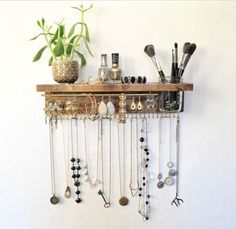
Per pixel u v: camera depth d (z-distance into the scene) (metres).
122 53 1.05
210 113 1.10
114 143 1.10
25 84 1.05
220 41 1.07
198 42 1.06
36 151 1.09
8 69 1.04
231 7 1.05
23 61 1.04
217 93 1.09
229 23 1.06
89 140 1.09
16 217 1.12
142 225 1.15
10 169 1.09
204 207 1.15
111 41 1.05
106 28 1.04
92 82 0.97
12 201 1.11
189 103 1.09
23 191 1.11
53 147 1.09
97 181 1.11
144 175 1.12
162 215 1.15
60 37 0.93
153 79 1.07
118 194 1.13
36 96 1.06
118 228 1.15
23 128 1.07
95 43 1.04
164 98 1.01
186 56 0.99
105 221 1.14
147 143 1.10
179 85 0.92
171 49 1.06
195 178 1.13
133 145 1.10
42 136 1.08
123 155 1.11
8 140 1.08
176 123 1.10
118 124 1.09
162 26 1.05
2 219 1.12
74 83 0.95
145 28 1.05
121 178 1.12
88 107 1.01
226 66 1.08
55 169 1.10
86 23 1.03
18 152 1.09
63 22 1.03
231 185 1.15
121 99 0.96
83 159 1.10
